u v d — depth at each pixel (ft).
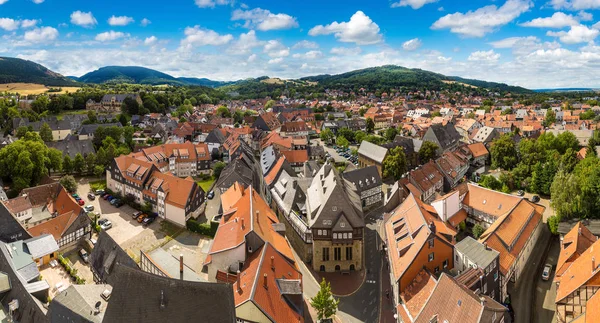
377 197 365.61
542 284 237.86
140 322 135.64
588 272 192.95
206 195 385.70
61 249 273.33
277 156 409.69
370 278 246.27
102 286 198.29
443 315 159.94
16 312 189.06
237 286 176.45
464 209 312.91
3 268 213.87
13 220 259.19
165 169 432.25
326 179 274.16
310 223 254.88
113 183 383.65
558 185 299.58
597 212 286.66
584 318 169.78
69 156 442.50
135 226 315.58
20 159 359.87
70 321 169.78
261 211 248.11
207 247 277.85
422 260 208.95
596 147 463.83
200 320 135.85
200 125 654.53
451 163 420.36
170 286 138.72
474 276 190.39
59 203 318.24
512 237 243.60
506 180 400.47
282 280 183.73
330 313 193.77
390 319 206.69
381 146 450.30
